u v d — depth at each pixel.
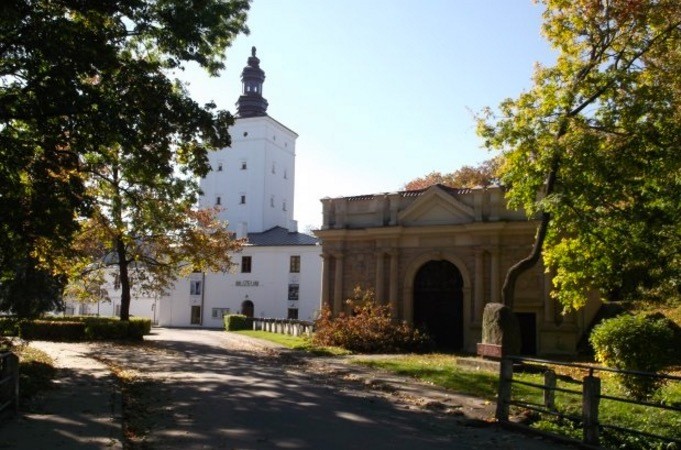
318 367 20.39
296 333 37.28
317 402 12.85
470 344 29.42
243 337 37.28
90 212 15.61
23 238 14.62
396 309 31.83
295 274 58.38
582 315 28.31
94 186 26.55
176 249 34.47
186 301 62.12
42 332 30.22
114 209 27.72
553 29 19.55
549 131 18.55
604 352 13.98
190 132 17.72
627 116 17.48
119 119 15.05
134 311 66.00
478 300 29.52
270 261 59.47
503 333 18.84
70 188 15.27
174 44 18.23
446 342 31.05
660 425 10.72
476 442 9.35
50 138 14.92
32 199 14.62
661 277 19.45
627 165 17.52
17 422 9.66
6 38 14.50
